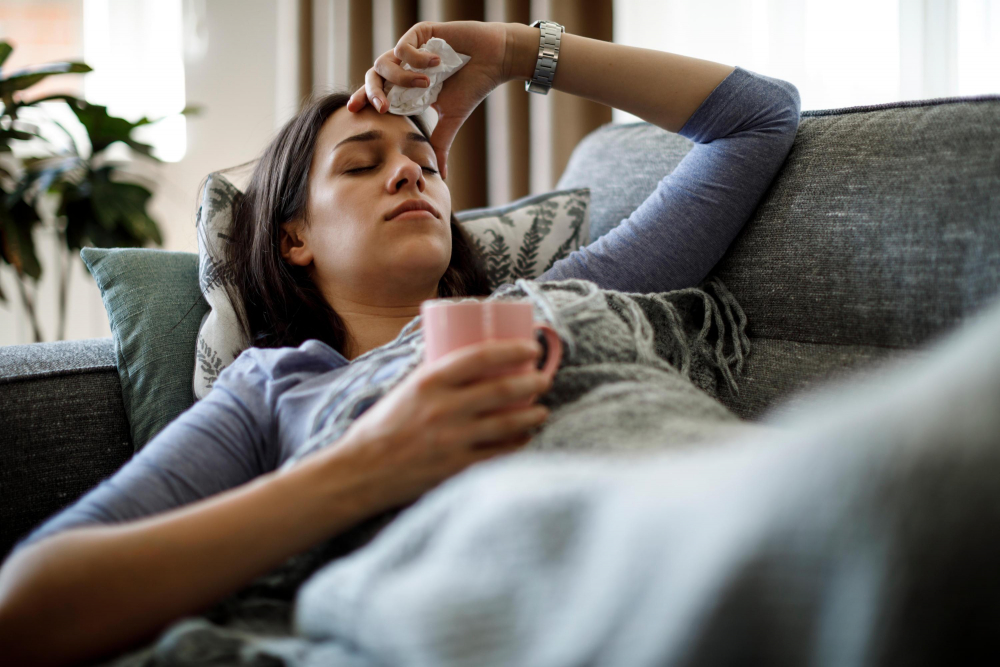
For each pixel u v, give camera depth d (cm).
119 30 282
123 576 56
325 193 113
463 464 65
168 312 118
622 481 49
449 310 66
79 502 69
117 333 115
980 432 37
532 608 45
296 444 80
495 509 50
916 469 37
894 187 95
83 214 237
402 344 84
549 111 228
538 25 123
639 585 41
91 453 106
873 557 37
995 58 229
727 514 41
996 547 36
